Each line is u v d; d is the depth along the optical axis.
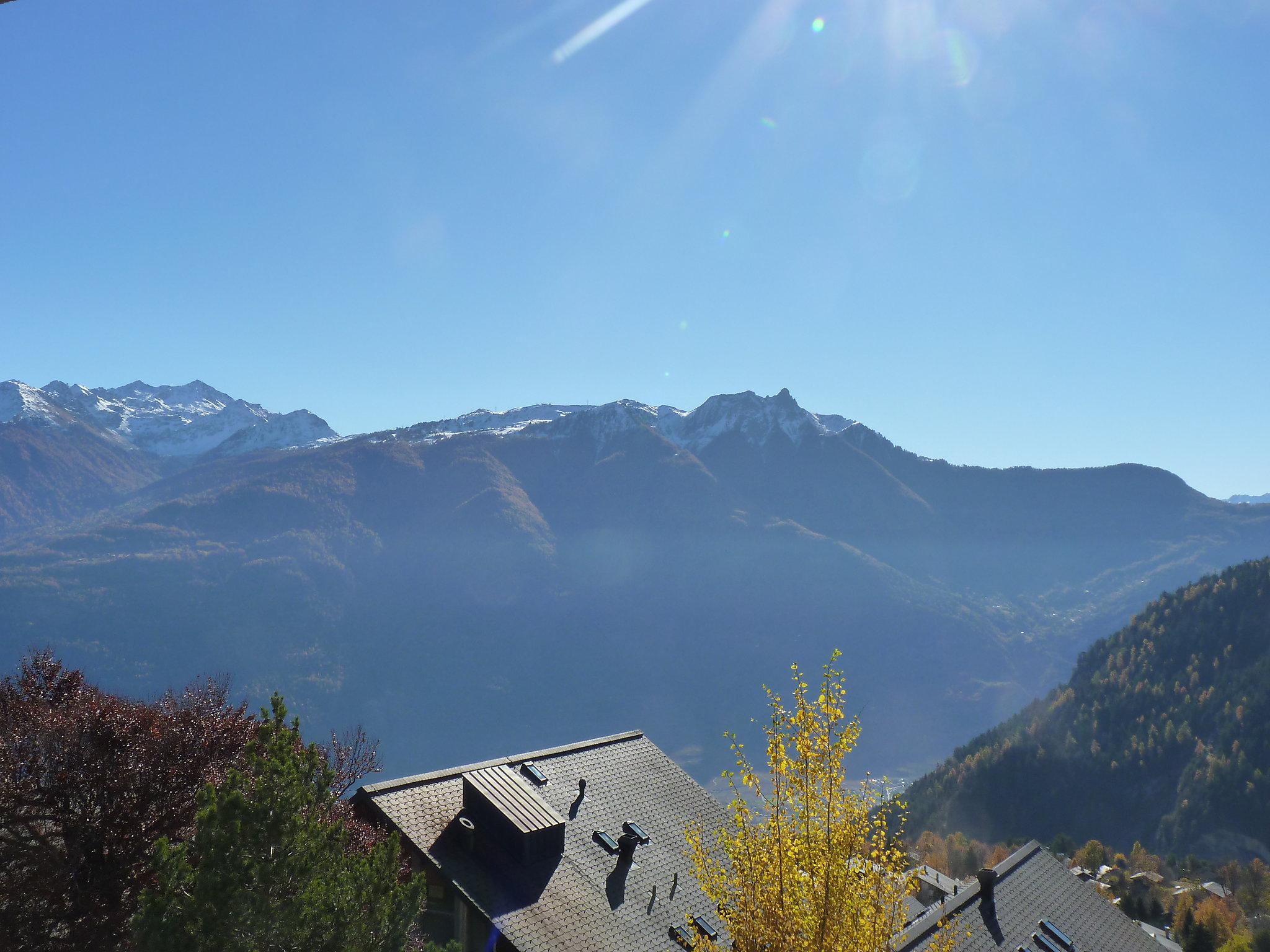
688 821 31.75
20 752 23.64
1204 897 114.81
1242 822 156.38
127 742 25.16
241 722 29.02
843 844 16.97
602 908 25.77
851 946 16.67
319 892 15.52
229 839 15.49
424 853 25.62
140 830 24.14
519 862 26.50
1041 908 34.38
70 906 22.97
